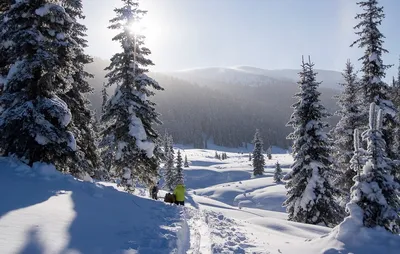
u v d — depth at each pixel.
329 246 9.67
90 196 11.47
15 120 12.86
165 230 8.99
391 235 9.70
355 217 10.23
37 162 13.34
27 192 10.20
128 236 7.96
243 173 91.81
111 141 19.83
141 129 19.55
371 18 21.08
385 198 10.52
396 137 24.06
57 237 6.88
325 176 22.33
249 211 33.88
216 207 30.98
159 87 20.73
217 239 9.87
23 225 7.17
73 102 17.52
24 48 13.09
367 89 21.59
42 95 13.80
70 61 14.55
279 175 67.56
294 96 23.88
